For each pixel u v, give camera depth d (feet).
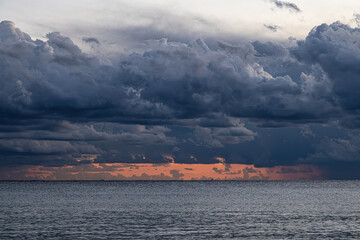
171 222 251.39
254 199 468.75
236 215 289.74
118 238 196.44
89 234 206.69
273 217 275.39
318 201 427.74
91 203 406.41
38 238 195.31
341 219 262.67
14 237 197.36
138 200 458.09
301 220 258.16
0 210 325.21
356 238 195.72
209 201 439.22
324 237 197.98
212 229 221.87
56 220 259.80
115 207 359.05
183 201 439.63
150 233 209.87
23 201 432.66
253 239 193.77
